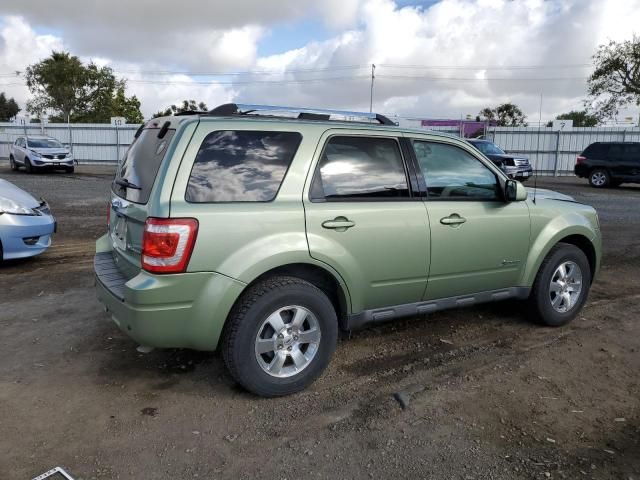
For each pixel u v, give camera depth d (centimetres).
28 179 2062
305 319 371
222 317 339
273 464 292
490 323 511
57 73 5103
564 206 502
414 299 422
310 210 362
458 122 3052
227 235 335
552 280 491
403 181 408
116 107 5641
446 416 341
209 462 293
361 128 394
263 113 382
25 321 507
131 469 286
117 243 399
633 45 3253
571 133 2780
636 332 489
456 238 426
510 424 332
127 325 336
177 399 362
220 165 343
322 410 349
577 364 419
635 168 1933
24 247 702
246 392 373
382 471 286
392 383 387
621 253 845
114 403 356
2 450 301
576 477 280
